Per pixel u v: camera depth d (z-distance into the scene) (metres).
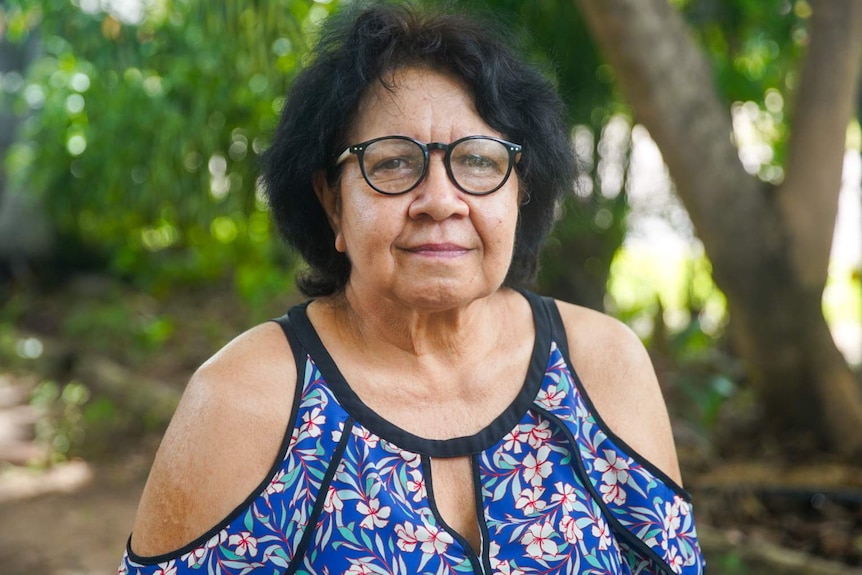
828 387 3.42
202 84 3.61
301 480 1.19
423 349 1.27
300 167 1.25
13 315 7.17
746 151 4.77
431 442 1.22
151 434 4.91
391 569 1.16
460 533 1.22
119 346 6.16
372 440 1.21
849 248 5.76
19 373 6.27
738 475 3.28
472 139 1.17
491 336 1.32
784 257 3.28
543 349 1.32
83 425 4.96
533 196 1.34
